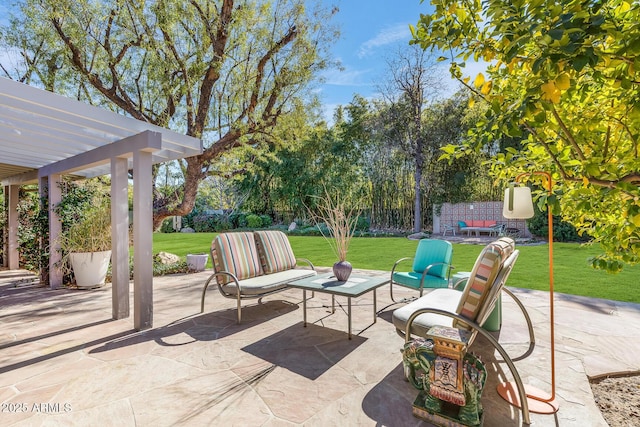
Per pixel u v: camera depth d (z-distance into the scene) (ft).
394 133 52.31
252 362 8.98
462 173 48.16
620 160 5.29
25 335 11.10
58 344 10.32
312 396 7.30
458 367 6.16
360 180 54.24
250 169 27.32
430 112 51.34
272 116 24.68
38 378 8.17
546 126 5.20
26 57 23.67
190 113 22.17
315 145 54.19
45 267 19.66
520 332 10.78
